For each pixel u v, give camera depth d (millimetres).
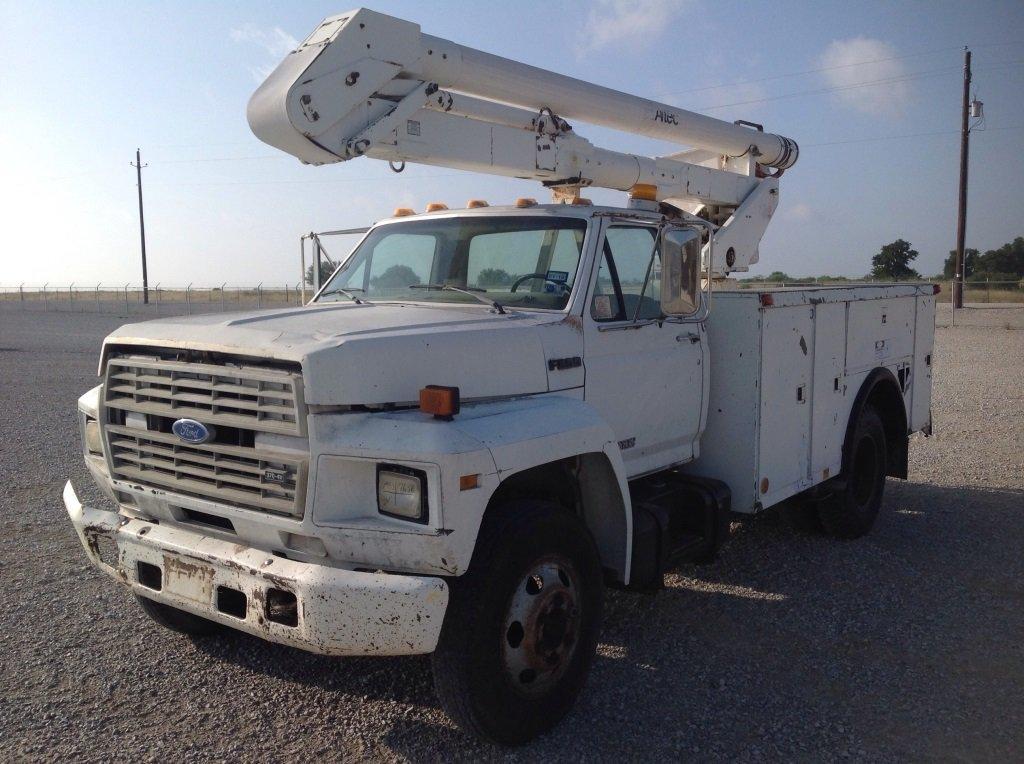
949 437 10539
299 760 3512
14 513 6984
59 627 4805
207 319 4027
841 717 3881
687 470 5523
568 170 6113
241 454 3414
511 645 3518
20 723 3764
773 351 5352
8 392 14391
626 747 3625
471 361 3688
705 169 7430
